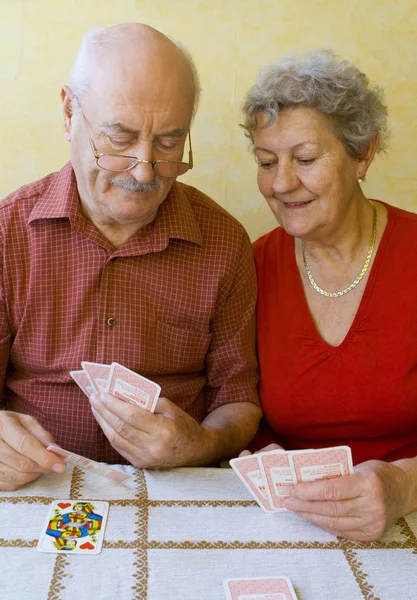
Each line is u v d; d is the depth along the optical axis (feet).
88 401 5.91
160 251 5.96
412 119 8.23
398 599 3.84
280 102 5.50
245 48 7.79
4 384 6.22
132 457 5.01
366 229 6.34
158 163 5.37
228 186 8.18
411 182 8.46
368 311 6.09
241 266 6.32
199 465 5.40
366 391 6.07
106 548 4.09
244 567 4.02
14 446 4.66
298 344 6.28
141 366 5.96
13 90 7.61
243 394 6.33
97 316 5.83
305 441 6.51
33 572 3.84
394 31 7.94
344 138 5.64
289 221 5.97
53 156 7.89
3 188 7.95
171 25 7.64
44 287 5.82
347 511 4.33
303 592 3.85
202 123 7.94
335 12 7.82
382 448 6.31
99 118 5.23
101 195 5.53
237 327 6.38
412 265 6.16
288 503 4.49
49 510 4.42
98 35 5.40
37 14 7.43
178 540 4.23
